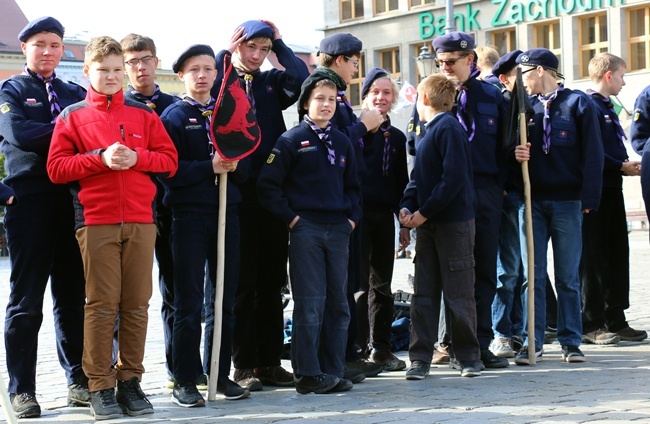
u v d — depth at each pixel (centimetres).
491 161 916
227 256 771
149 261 714
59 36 748
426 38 4884
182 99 792
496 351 979
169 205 759
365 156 916
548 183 936
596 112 938
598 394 749
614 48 4353
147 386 863
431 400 740
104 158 685
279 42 873
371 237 920
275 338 842
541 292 944
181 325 745
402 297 1148
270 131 846
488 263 912
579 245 940
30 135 708
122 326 714
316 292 793
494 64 1105
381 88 923
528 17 4569
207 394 772
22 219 718
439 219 859
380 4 5072
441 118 863
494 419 655
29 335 720
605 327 1064
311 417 679
